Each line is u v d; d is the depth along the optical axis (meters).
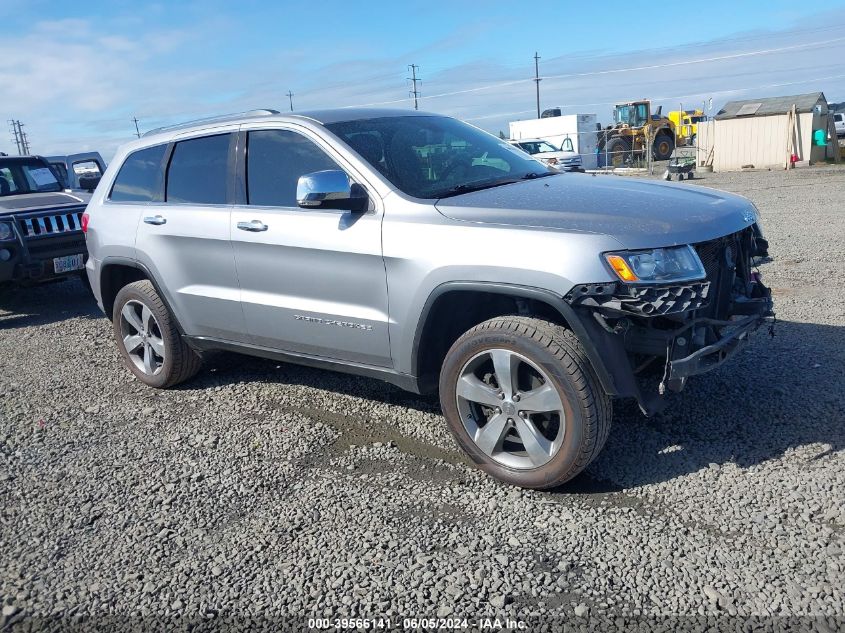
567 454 3.39
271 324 4.49
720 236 3.46
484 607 2.76
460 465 3.93
